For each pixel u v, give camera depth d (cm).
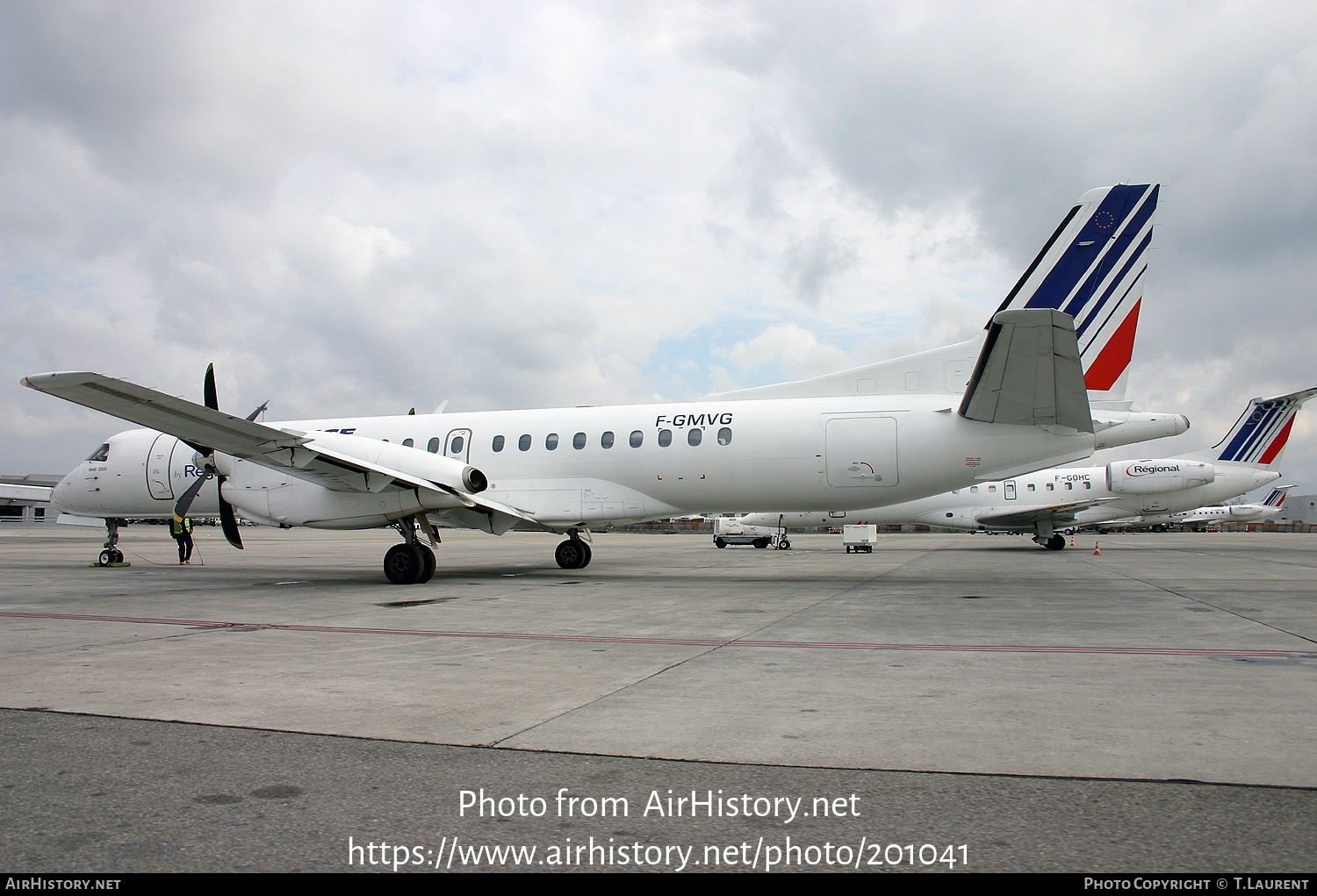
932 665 632
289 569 1911
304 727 461
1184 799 339
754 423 1444
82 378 1065
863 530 2789
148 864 286
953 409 1349
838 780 367
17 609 1049
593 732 446
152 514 1848
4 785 365
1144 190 1378
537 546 3716
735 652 700
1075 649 701
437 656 685
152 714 489
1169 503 3028
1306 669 610
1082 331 1392
